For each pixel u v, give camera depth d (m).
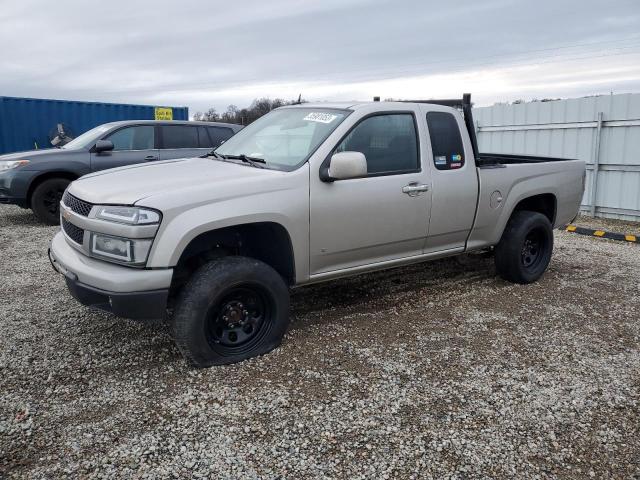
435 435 2.93
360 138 4.25
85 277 3.39
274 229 3.84
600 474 2.65
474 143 5.15
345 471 2.63
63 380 3.46
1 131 13.23
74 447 2.77
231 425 2.98
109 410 3.12
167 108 16.14
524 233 5.48
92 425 2.96
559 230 9.27
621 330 4.46
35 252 7.07
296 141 4.27
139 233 3.27
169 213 3.34
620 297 5.33
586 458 2.77
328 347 4.01
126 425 2.97
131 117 15.44
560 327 4.50
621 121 9.82
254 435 2.90
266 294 3.78
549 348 4.07
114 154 9.31
